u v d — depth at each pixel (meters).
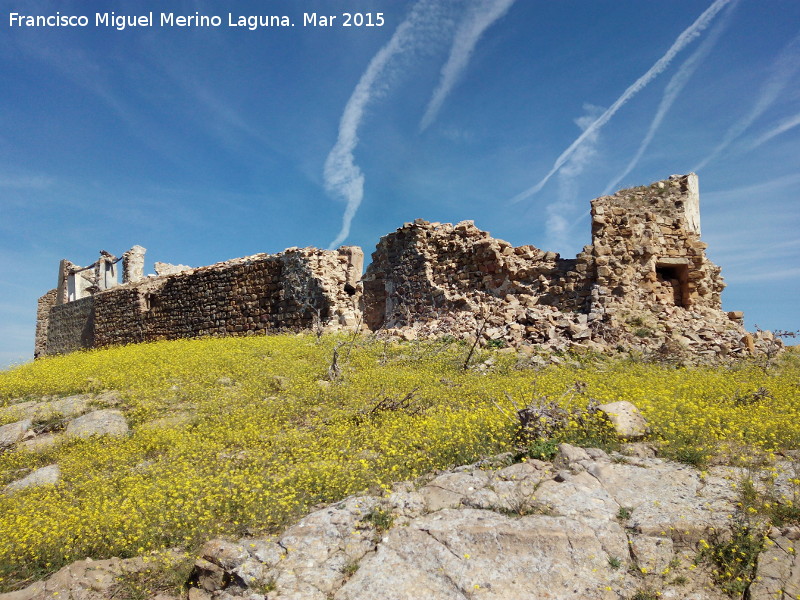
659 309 16.22
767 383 10.86
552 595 4.57
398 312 20.17
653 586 4.55
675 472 6.14
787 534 4.84
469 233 19.47
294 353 16.31
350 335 19.09
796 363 14.06
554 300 17.20
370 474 7.28
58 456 9.62
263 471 7.82
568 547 5.02
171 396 12.71
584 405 8.79
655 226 17.14
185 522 6.56
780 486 5.55
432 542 5.27
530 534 5.14
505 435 7.78
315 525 5.85
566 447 6.74
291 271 21.58
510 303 17.62
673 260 17.09
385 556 5.22
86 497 7.67
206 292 24.30
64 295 34.38
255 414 10.85
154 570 5.87
